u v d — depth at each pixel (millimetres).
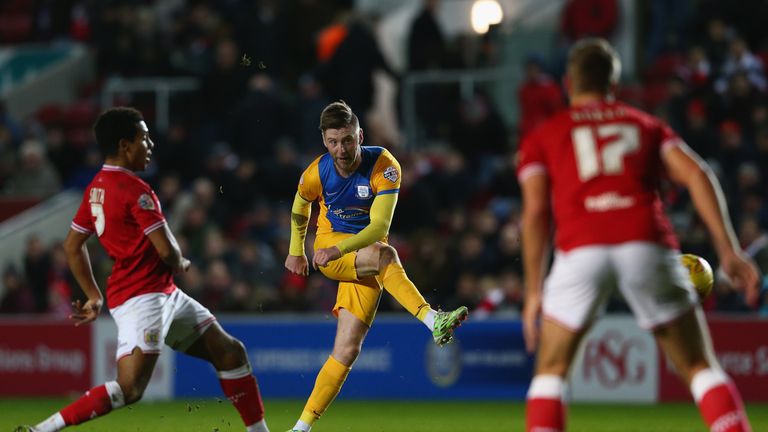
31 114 68250
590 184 16656
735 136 51031
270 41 57906
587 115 17062
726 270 16062
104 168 21484
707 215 16266
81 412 20609
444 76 59250
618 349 41812
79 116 64438
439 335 23156
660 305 16578
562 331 16641
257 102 54281
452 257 46969
